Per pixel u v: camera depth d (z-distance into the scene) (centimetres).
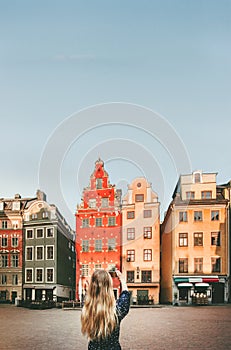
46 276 5738
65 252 5934
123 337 1903
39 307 4381
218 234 5391
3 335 2014
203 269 5369
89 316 548
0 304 5553
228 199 5422
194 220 5431
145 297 5438
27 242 5884
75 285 6062
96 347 547
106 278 560
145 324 2530
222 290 5378
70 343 1733
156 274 5472
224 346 1634
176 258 5397
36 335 2012
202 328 2289
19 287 5847
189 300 5325
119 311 556
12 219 5944
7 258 5922
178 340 1798
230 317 3061
